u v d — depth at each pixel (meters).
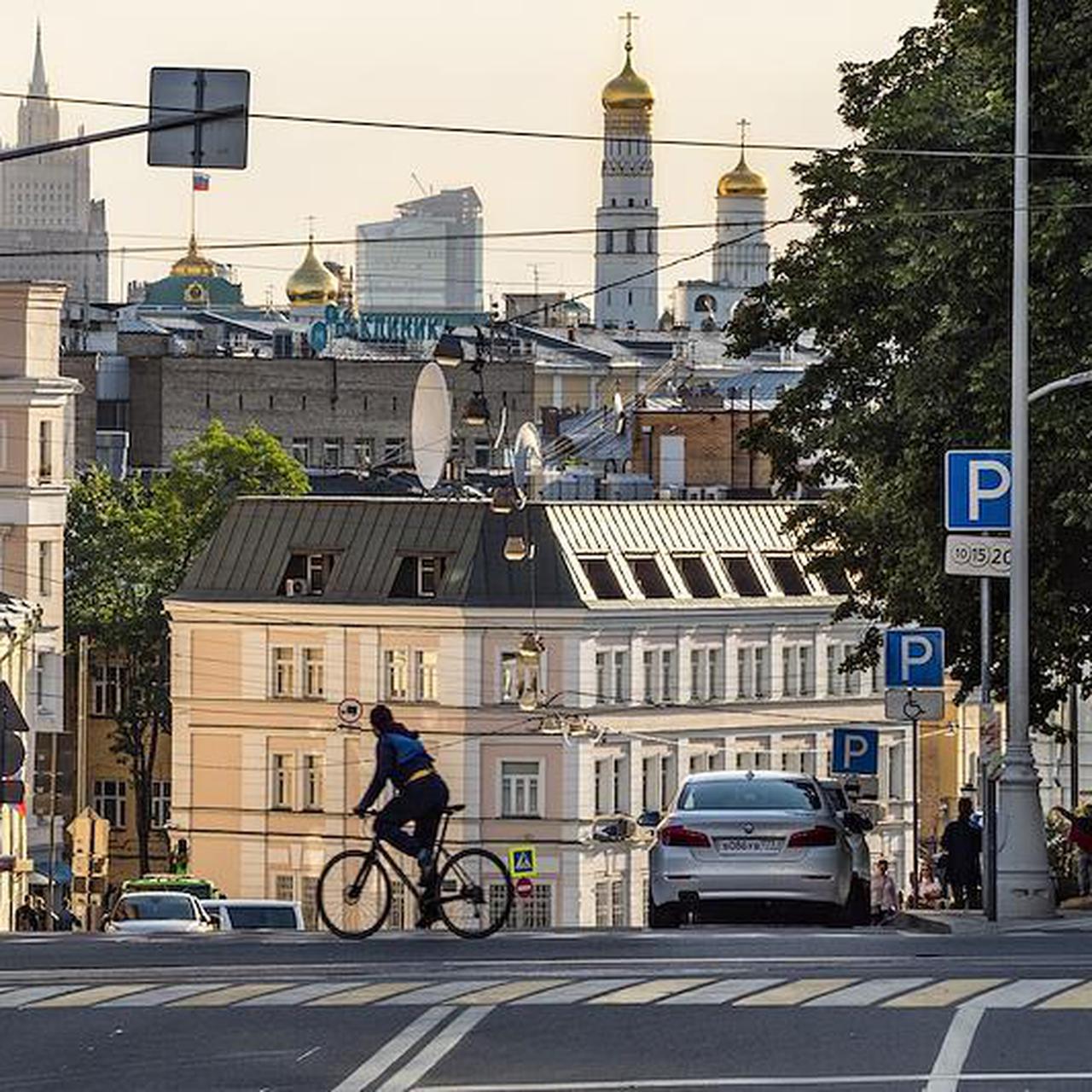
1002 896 74.38
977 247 96.62
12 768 91.12
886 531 106.06
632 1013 43.88
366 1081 38.12
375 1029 42.56
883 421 102.12
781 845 72.94
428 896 61.25
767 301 113.50
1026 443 77.81
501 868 61.59
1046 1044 40.31
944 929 69.06
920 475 100.38
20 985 48.84
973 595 101.81
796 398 112.94
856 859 78.50
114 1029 42.94
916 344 101.62
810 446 109.75
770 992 46.16
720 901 72.81
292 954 56.44
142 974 51.12
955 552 77.25
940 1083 37.41
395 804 61.38
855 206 106.00
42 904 176.88
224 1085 37.97
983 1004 44.12
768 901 72.88
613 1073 38.53
